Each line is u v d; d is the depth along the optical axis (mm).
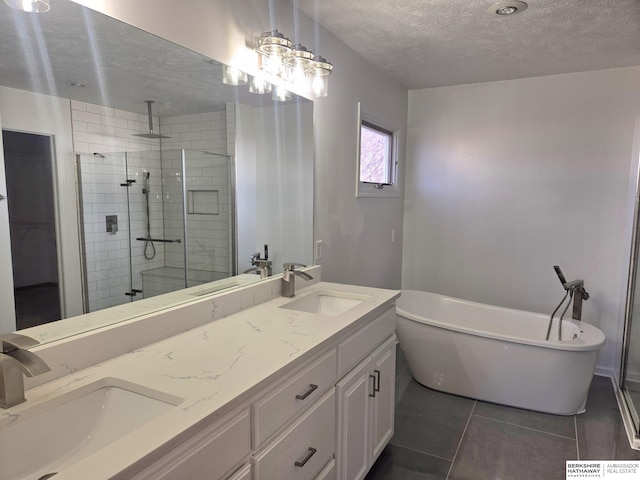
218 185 1924
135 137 1530
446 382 2916
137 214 1558
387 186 3627
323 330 1574
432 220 3945
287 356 1317
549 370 2586
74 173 1346
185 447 935
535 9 2186
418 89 3865
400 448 2303
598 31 2467
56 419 1059
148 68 1541
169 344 1435
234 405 1055
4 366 1000
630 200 3188
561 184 3416
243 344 1427
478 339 2746
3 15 1136
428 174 3920
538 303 3582
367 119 3137
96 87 1391
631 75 3125
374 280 3428
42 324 1252
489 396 2791
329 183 2645
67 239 1326
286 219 2320
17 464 978
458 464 2166
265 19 1999
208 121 1838
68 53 1291
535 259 3564
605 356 3367
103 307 1426
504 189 3625
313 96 2408
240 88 1950
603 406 2805
